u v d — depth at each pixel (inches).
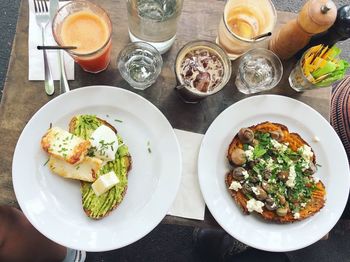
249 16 19.5
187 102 19.7
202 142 18.9
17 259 22.2
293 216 18.8
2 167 18.3
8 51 32.0
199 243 29.7
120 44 19.9
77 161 17.6
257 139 19.3
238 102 19.0
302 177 19.3
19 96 18.9
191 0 20.5
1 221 22.1
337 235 31.7
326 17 17.2
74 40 18.3
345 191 19.3
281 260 26.5
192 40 20.2
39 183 18.0
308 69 18.8
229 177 18.9
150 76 19.0
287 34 18.8
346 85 26.4
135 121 19.0
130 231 17.9
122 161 18.3
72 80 19.4
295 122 20.0
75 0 18.0
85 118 18.5
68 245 17.5
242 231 18.5
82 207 18.1
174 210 18.7
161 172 18.5
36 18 19.3
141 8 17.7
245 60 19.6
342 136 25.7
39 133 18.1
